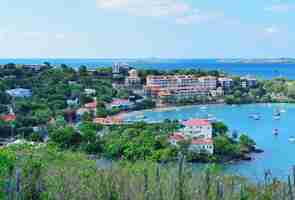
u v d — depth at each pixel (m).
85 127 134.12
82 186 34.59
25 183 32.66
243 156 105.75
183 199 32.84
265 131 149.00
